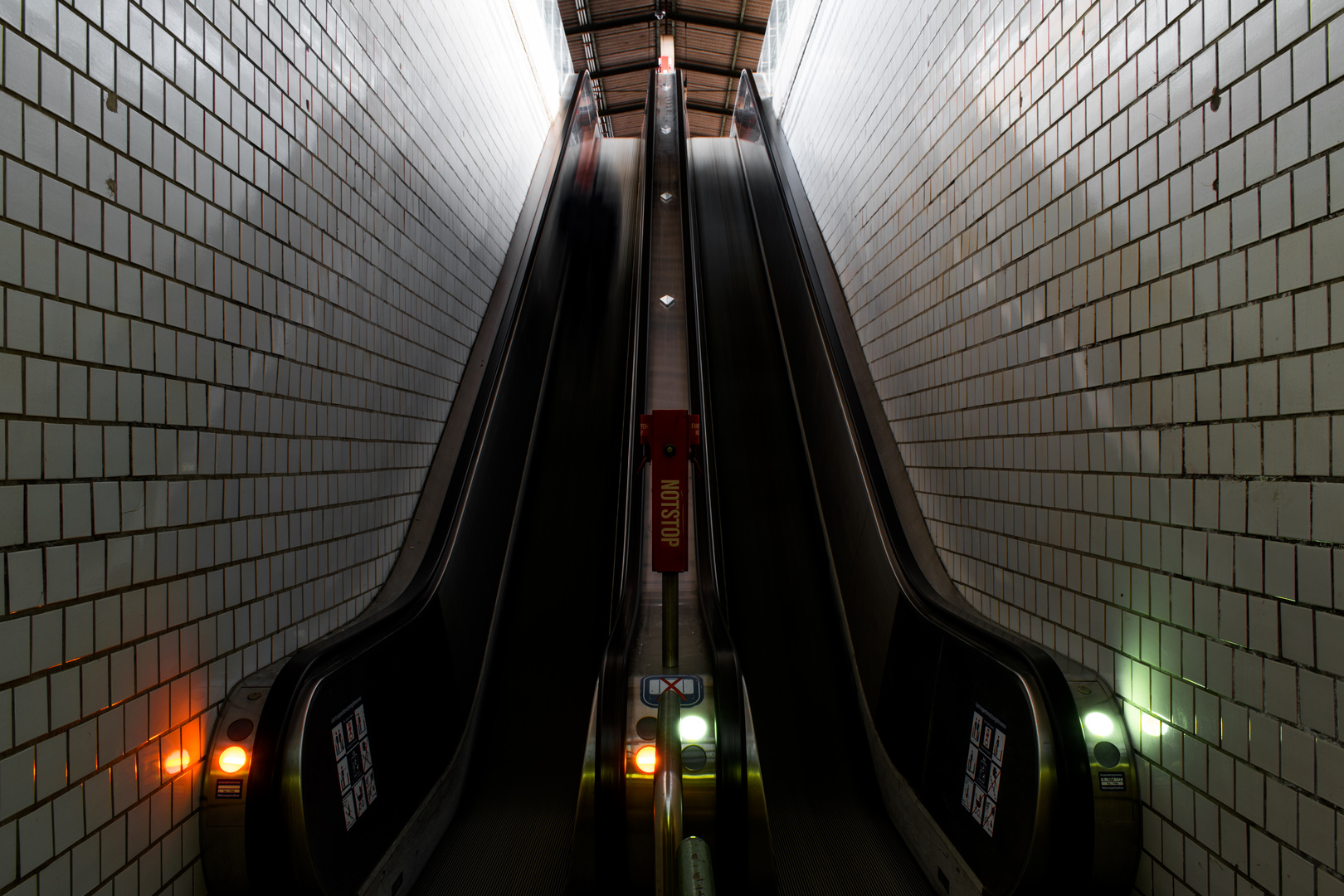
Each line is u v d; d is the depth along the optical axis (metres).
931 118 3.78
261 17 2.37
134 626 1.70
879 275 4.66
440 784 2.73
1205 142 1.78
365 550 3.12
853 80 5.44
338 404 2.88
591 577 4.30
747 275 7.42
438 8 4.32
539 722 3.42
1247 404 1.64
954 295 3.43
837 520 4.29
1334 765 1.40
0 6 1.39
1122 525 2.10
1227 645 1.68
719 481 5.01
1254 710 1.59
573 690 3.60
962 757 2.29
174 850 1.78
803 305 5.54
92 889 1.53
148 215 1.80
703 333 6.16
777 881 2.45
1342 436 1.40
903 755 2.79
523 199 6.84
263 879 1.81
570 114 8.88
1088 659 2.26
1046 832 1.81
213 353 2.06
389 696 2.48
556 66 9.72
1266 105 1.59
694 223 8.48
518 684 3.62
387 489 3.38
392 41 3.58
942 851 2.32
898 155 4.32
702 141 11.23
